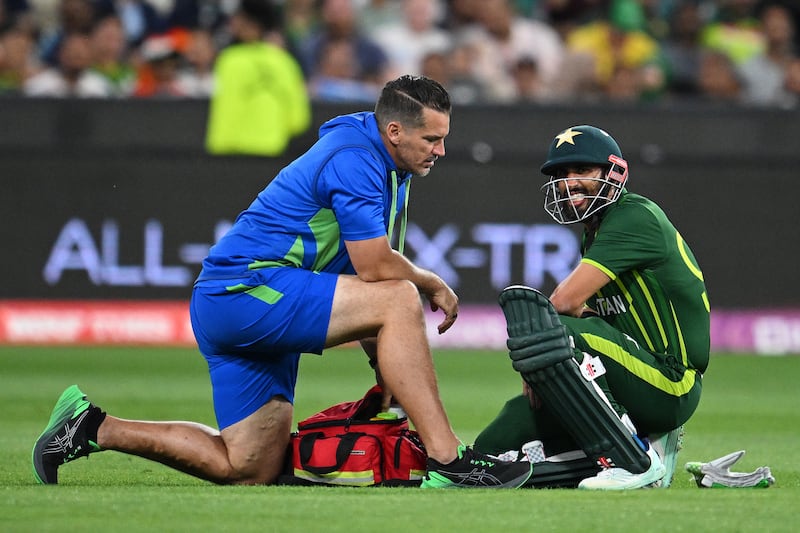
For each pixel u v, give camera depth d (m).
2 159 48.97
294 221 19.41
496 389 37.84
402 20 61.41
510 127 48.88
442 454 18.59
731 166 49.16
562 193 19.89
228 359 19.80
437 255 48.94
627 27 58.19
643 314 19.66
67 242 49.31
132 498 16.86
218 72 48.94
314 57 56.56
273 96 48.81
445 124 19.50
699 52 58.69
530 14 61.59
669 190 49.09
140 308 49.44
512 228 48.94
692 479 21.69
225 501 16.61
